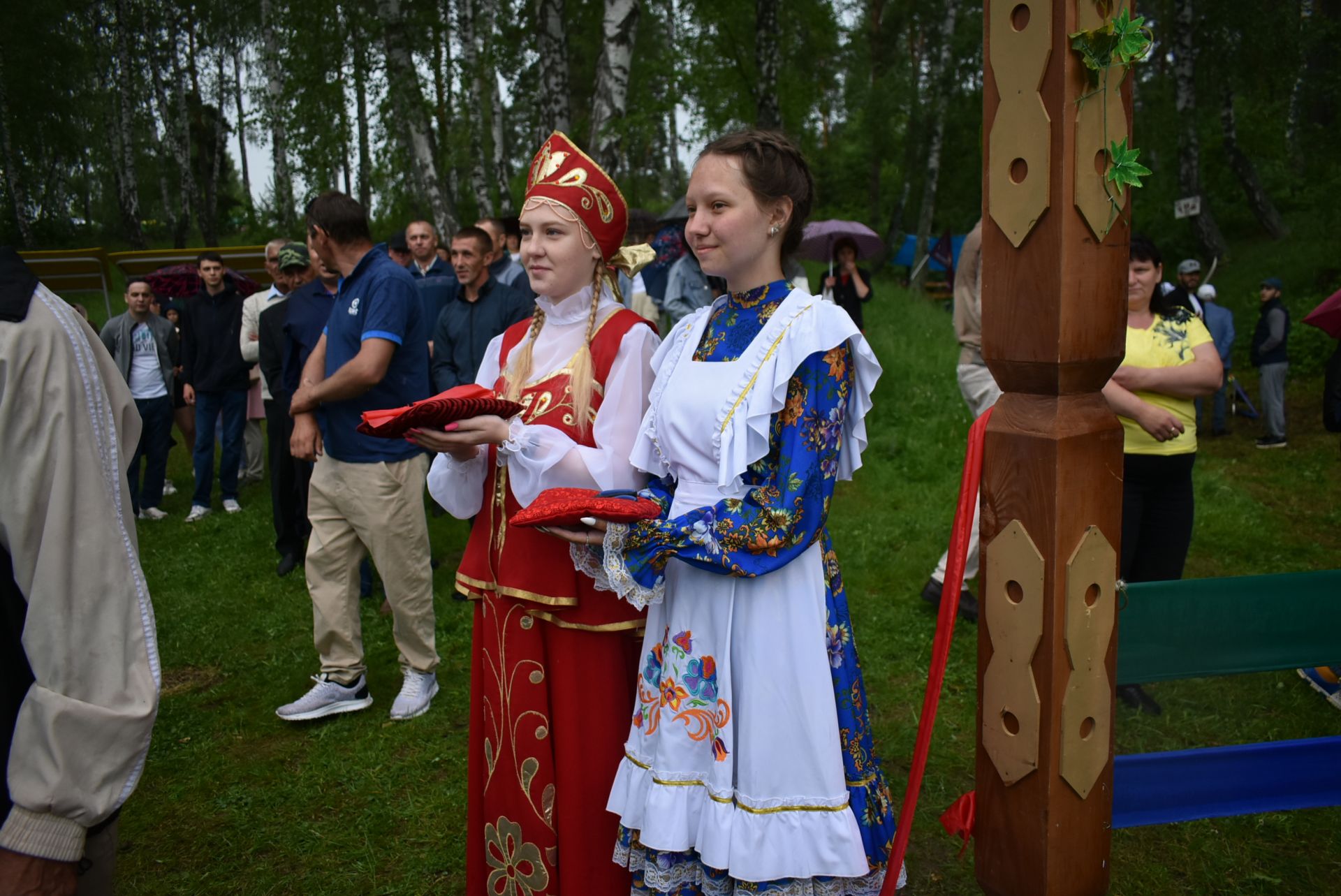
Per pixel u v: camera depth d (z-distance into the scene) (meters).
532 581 2.15
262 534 6.42
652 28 20.66
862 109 23.77
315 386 3.49
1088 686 1.63
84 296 14.11
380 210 18.77
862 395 1.92
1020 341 1.58
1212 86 18.17
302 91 17.64
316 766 3.37
